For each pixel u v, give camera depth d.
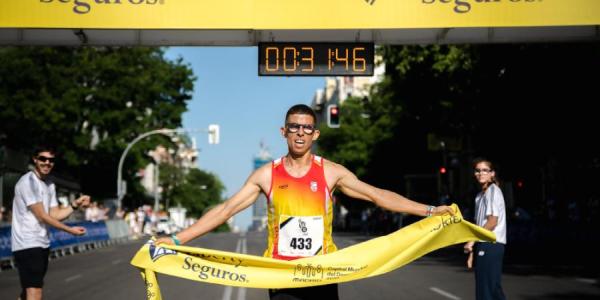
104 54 48.91
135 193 60.47
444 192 42.81
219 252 5.58
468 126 30.72
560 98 22.48
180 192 102.75
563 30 15.93
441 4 15.02
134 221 51.38
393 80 31.27
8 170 39.69
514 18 14.96
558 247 23.72
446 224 6.07
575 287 14.36
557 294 13.20
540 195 31.97
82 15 15.02
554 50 21.41
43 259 7.80
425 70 28.80
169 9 15.08
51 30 16.09
